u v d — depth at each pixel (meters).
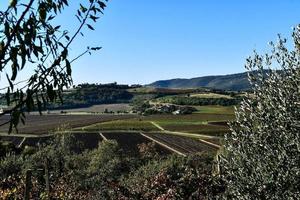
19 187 26.62
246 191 9.65
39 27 4.30
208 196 15.09
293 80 9.35
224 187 12.44
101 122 192.75
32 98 4.16
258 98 9.73
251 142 9.70
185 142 125.69
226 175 10.49
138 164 56.81
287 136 9.20
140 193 23.75
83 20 4.51
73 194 31.06
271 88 9.54
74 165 56.59
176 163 37.59
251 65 9.79
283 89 9.37
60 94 4.35
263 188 9.40
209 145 118.06
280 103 9.40
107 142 70.31
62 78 4.36
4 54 4.05
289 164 9.19
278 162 9.27
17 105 4.10
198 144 120.81
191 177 19.16
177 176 23.39
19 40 4.11
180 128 165.38
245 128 9.84
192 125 173.62
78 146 101.75
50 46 4.34
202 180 17.73
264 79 9.70
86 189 41.22
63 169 51.47
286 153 9.19
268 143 9.44
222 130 151.50
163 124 180.50
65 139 95.31
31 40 4.16
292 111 9.17
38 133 144.12
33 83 4.21
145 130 164.75
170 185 22.11
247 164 9.77
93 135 144.38
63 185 31.56
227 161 10.12
